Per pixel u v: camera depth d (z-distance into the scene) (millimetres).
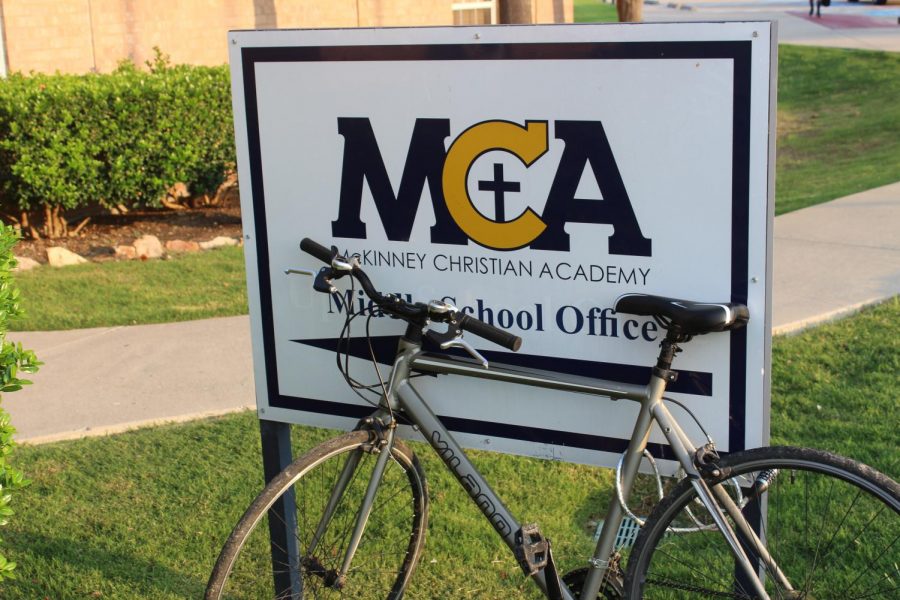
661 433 2932
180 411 5215
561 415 3045
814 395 5031
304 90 3125
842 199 9516
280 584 3447
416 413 3072
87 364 5934
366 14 13398
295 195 3219
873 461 4289
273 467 3479
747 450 2727
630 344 2916
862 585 3484
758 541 2775
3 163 8969
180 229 9672
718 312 2639
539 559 2936
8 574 2773
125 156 9125
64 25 10773
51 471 4609
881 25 32281
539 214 2930
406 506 4129
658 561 3674
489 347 3102
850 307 6289
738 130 2660
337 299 3250
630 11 11164
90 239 9266
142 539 4039
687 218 2762
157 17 11508
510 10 9125
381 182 3104
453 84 2943
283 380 3385
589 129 2811
